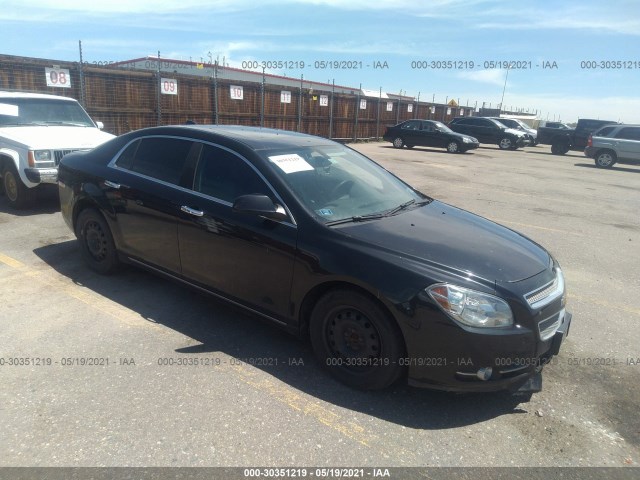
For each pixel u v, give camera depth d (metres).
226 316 4.17
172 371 3.32
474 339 2.80
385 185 4.27
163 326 3.95
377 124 28.09
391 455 2.65
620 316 4.61
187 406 2.96
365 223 3.45
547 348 3.11
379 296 2.94
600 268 6.07
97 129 8.48
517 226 8.12
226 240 3.64
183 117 14.95
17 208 7.38
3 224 6.59
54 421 2.78
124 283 4.76
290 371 3.39
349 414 2.97
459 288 2.86
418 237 3.32
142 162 4.37
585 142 24.97
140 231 4.29
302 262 3.26
